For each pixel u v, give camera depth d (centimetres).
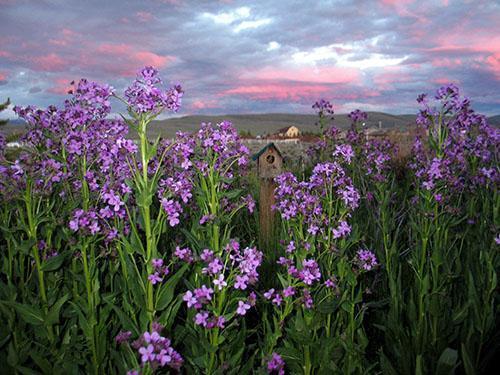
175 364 226
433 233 386
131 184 282
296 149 1325
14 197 314
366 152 628
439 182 365
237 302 301
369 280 409
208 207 329
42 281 316
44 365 294
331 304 308
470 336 330
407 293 411
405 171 757
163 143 386
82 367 312
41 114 338
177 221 279
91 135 338
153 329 249
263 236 550
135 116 278
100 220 321
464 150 454
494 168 477
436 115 394
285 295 297
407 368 318
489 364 337
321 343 305
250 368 293
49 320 300
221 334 288
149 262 271
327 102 714
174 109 279
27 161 315
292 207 330
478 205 494
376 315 386
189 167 339
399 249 431
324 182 340
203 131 339
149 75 278
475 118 456
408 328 367
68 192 355
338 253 324
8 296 325
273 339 306
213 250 308
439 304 351
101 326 300
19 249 309
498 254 364
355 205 334
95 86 339
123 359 268
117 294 314
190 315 303
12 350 294
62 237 326
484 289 344
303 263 302
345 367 317
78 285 339
